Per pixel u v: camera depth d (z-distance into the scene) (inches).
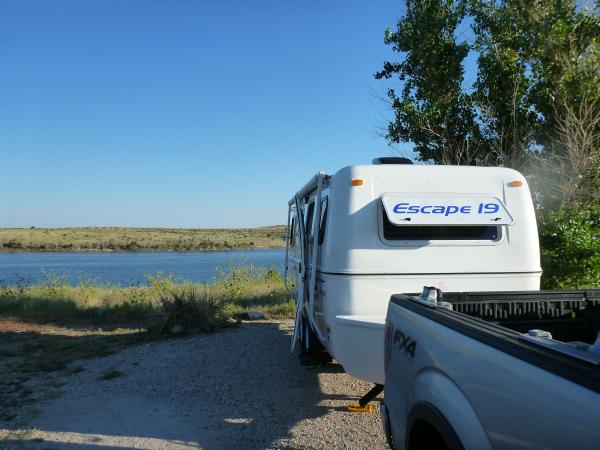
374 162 225.3
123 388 244.7
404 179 198.1
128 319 431.2
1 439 188.5
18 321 422.6
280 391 235.6
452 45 459.5
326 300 202.1
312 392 233.5
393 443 124.0
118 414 211.9
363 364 184.5
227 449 178.4
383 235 195.5
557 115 378.9
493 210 197.0
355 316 190.7
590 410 59.7
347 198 196.1
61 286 564.1
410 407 107.0
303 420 201.3
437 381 95.2
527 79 416.8
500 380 76.7
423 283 195.3
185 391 238.2
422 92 466.3
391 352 125.2
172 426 198.8
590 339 145.9
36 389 245.4
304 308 253.1
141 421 204.2
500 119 430.6
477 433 80.0
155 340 343.0
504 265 200.8
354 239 193.8
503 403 75.2
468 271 198.4
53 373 272.4
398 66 488.1
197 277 852.0
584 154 352.2
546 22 406.9
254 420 202.7
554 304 146.6
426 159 480.1
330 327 197.6
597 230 335.9
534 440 68.2
